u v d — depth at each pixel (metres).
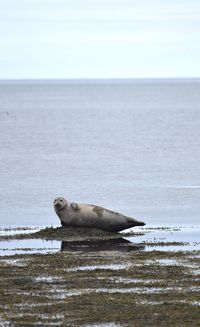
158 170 149.75
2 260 65.31
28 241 77.12
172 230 84.69
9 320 46.56
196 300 50.84
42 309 48.81
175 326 45.19
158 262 64.12
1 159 170.75
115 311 48.31
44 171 148.25
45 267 62.06
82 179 135.62
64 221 82.75
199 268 61.16
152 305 49.66
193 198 112.12
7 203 107.38
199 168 152.62
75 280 57.00
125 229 84.88
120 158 174.75
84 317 47.06
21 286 55.06
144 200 110.31
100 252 69.94
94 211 82.75
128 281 56.59
